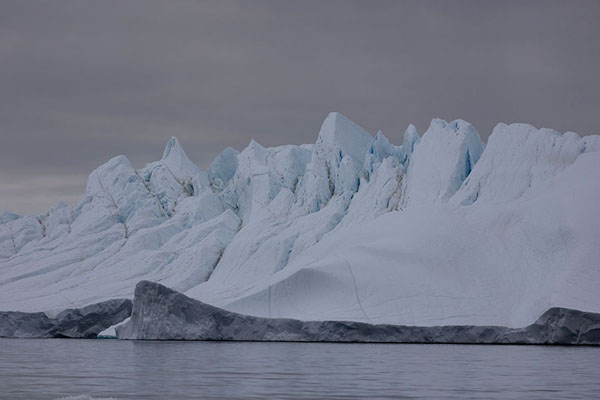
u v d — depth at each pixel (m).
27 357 134.62
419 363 118.94
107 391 77.69
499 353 149.25
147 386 82.81
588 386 84.00
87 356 136.25
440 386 83.56
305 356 135.38
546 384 86.06
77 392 76.62
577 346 182.12
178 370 103.88
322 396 74.19
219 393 76.31
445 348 170.75
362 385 84.38
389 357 133.88
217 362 119.38
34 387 81.44
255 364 115.25
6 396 73.06
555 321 187.62
